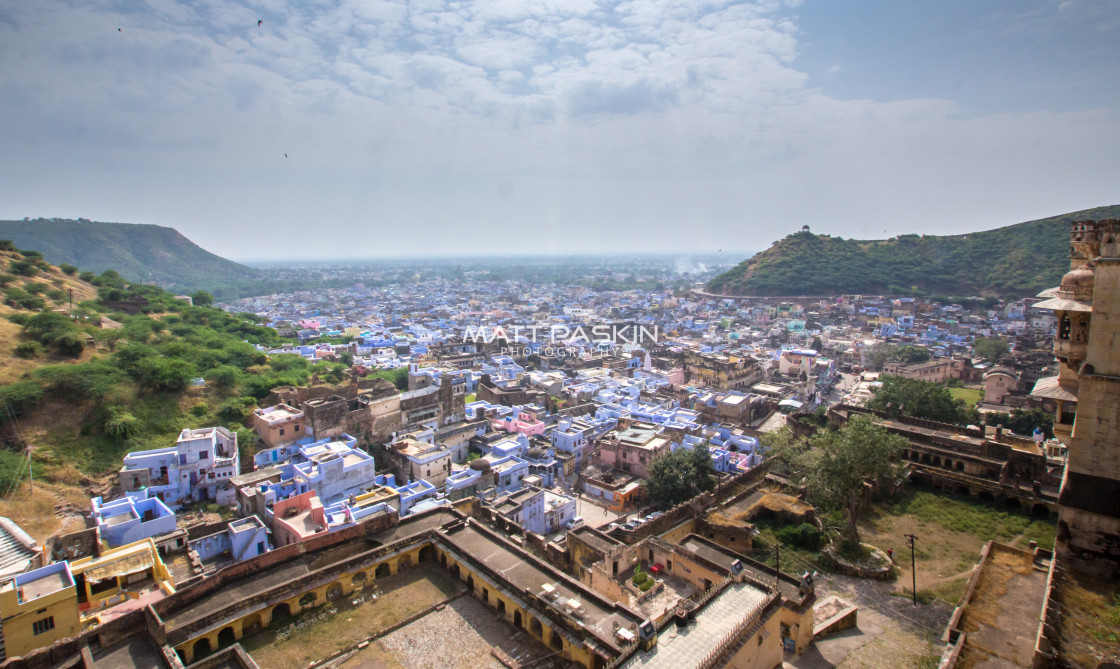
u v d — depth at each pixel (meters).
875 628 42.78
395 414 94.19
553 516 72.75
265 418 84.88
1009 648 35.16
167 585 41.94
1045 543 55.44
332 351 162.50
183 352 107.31
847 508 58.25
